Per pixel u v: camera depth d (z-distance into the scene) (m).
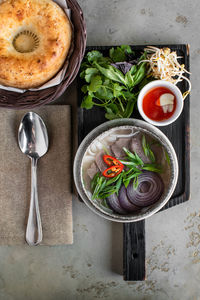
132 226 0.77
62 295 0.81
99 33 0.80
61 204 0.78
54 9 0.69
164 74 0.74
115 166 0.74
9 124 0.78
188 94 0.76
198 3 0.80
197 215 0.80
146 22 0.80
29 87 0.71
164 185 0.75
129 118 0.75
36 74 0.68
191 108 0.80
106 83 0.74
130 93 0.75
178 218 0.81
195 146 0.80
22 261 0.81
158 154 0.75
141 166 0.75
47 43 0.68
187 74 0.76
